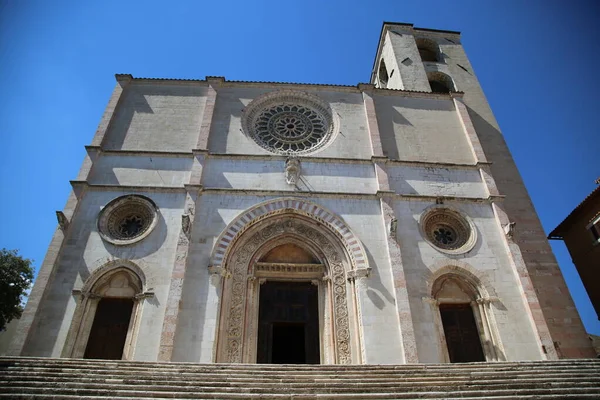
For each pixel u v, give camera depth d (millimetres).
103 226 19562
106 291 18312
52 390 9469
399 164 23266
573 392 9977
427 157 24188
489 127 27500
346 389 10086
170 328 16609
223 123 24203
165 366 12477
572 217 26656
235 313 18297
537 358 17453
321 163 22750
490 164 23484
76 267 18219
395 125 25500
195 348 16547
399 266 19078
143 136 23312
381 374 11891
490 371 12500
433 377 11539
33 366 12047
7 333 32531
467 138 25188
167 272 18344
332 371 12281
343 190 21828
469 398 9180
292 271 20094
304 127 25578
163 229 19609
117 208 20297
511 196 23922
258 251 20344
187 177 21656
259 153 23062
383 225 20594
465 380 11312
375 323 17797
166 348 16172
